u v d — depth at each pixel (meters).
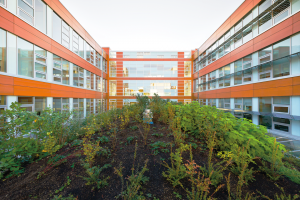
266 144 3.12
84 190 2.13
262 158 3.08
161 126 5.27
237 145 2.86
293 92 7.12
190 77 21.53
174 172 2.32
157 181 2.36
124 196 1.85
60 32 9.95
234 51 11.77
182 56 22.00
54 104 9.33
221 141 3.09
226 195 2.06
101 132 4.56
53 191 2.12
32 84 7.43
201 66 18.83
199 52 18.98
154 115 6.96
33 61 7.56
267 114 8.45
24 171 2.61
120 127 5.11
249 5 10.05
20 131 2.97
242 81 10.91
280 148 2.84
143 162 2.81
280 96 7.95
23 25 6.92
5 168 2.42
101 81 18.22
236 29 11.73
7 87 6.13
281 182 2.42
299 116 6.95
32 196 2.02
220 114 3.65
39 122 3.15
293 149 5.26
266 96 8.74
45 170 2.55
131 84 21.36
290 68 7.32
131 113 7.17
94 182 2.24
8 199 1.96
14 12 6.46
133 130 4.78
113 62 21.30
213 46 15.63
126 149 3.32
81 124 5.71
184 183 2.30
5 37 6.13
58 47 9.62
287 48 7.51
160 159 2.91
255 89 9.55
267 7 8.75
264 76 8.91
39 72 8.01
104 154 3.05
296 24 6.98
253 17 9.88
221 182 2.33
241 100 11.12
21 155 2.79
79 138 4.38
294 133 7.25
